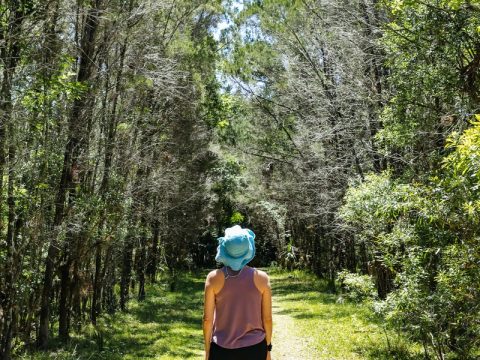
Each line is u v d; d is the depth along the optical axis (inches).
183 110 942.4
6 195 395.5
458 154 288.8
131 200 674.8
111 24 586.2
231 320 168.4
